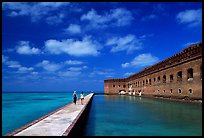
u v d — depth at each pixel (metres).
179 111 21.50
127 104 32.69
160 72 44.22
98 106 30.62
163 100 38.09
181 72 34.88
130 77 77.12
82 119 17.94
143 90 58.53
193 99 29.88
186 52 32.06
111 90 85.44
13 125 23.16
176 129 13.41
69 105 25.95
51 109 40.53
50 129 11.51
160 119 17.16
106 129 14.03
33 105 49.97
